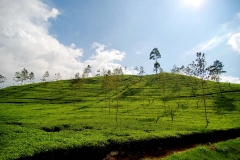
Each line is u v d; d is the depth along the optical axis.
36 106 62.06
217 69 90.56
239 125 32.81
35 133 26.36
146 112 49.22
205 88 79.44
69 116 43.91
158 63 127.75
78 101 72.50
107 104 63.81
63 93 85.50
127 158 20.58
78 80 86.94
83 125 32.34
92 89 93.81
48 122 35.72
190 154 21.20
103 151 20.66
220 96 65.81
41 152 18.20
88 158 19.73
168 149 23.45
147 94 79.50
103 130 28.75
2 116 42.81
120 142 22.12
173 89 84.25
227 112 46.62
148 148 22.69
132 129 30.02
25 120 38.56
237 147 24.28
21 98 76.12
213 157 21.17
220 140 27.52
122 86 99.12
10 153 17.77
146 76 124.69
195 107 53.97
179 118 41.38
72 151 19.45
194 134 27.02
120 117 42.66
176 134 26.14
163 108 54.56
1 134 25.19
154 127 31.42
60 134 25.75
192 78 99.31
